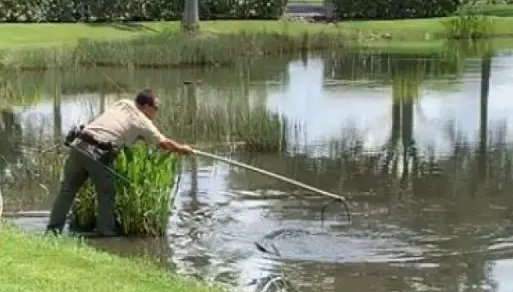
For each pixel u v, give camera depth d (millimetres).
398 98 19234
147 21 38906
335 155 13367
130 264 7270
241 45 29328
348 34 34562
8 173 11734
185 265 8047
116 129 9000
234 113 16141
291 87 21297
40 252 6898
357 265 8125
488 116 16922
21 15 36844
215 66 26719
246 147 13703
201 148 13695
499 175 12031
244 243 8789
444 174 12094
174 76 24062
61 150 12672
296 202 10484
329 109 17703
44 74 24547
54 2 37344
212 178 11695
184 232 9141
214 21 38750
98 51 26406
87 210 9227
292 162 12820
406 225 9492
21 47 28609
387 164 12734
